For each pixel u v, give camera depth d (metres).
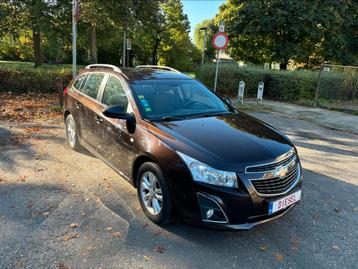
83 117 5.07
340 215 3.89
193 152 3.11
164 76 4.73
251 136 3.58
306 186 4.73
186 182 3.05
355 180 5.05
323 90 13.81
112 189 4.31
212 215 2.98
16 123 7.55
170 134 3.41
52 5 17.16
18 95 10.87
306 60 23.45
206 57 42.75
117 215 3.65
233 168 2.97
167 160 3.20
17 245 3.04
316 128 8.80
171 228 3.43
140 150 3.55
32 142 6.18
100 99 4.71
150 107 3.97
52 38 18.64
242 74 14.67
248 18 21.14
